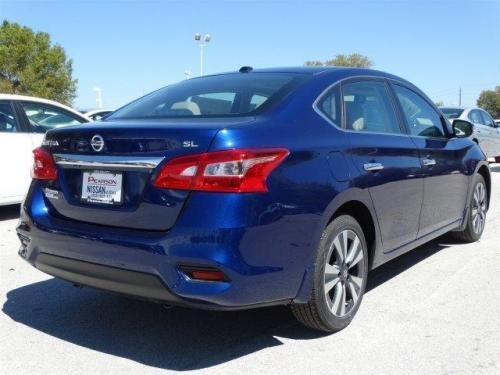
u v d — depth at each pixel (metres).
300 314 3.70
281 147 3.33
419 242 4.90
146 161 3.23
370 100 4.50
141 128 3.30
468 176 5.80
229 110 3.76
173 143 3.18
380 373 3.30
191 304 3.10
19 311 4.29
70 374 3.29
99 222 3.43
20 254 3.95
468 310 4.30
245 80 4.21
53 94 46.59
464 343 3.71
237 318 4.16
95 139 3.44
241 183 3.10
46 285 4.89
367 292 4.72
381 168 4.12
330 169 3.63
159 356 3.54
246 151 3.14
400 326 3.99
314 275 3.56
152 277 3.14
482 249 6.13
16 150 7.47
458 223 5.78
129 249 3.18
